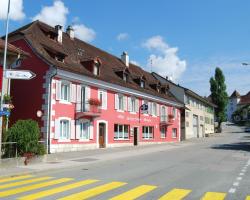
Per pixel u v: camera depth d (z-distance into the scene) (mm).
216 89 90188
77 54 35000
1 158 17891
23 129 19219
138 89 40875
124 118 38094
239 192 11344
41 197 10234
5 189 11680
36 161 19844
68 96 29719
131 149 33531
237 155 26828
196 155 27031
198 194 10945
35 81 28562
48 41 32125
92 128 32406
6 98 23062
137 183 13031
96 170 17594
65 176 15172
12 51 23062
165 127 49719
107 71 38125
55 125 28047
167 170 17297
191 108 64938
